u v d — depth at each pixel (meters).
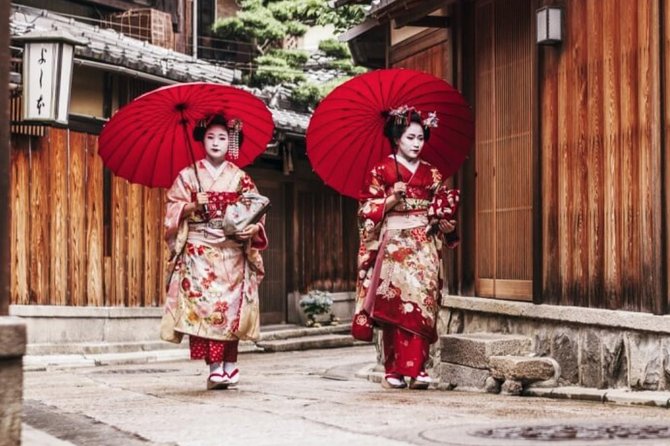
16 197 15.98
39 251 16.30
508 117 11.05
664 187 8.50
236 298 9.60
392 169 10.09
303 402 8.08
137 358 16.97
